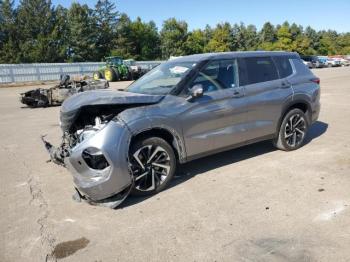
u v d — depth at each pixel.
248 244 3.34
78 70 36.69
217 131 5.03
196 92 4.58
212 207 4.13
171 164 4.62
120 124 4.15
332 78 24.14
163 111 4.46
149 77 5.61
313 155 5.89
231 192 4.53
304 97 6.10
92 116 4.77
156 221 3.87
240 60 5.46
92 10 66.75
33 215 4.16
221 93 5.06
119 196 4.22
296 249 3.22
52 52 57.47
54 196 4.70
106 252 3.35
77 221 3.96
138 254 3.29
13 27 58.47
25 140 8.13
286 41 83.38
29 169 5.89
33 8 60.47
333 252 3.15
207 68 5.06
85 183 4.08
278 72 5.92
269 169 5.29
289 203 4.14
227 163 5.65
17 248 3.49
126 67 29.91
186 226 3.73
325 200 4.18
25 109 14.20
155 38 73.94
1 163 6.30
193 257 3.19
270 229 3.58
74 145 4.50
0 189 5.02
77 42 61.72
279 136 5.98
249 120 5.41
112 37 68.69
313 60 45.94
